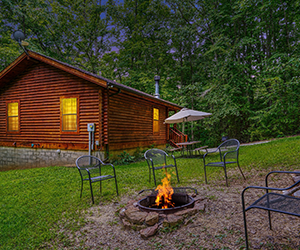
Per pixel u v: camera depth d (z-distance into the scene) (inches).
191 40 881.5
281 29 718.5
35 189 232.2
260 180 196.1
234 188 181.3
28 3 649.6
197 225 122.3
